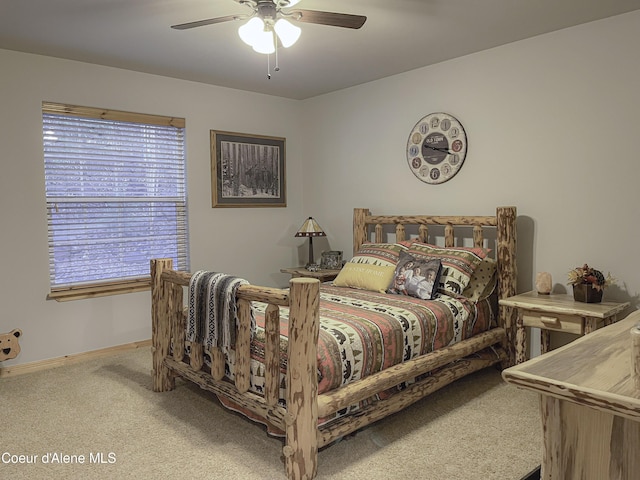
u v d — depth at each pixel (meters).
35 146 3.61
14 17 2.84
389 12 2.87
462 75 3.83
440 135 4.01
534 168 3.47
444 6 2.79
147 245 4.31
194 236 4.54
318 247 5.29
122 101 4.02
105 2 2.64
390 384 2.60
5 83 3.46
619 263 3.10
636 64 2.96
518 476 2.18
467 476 2.19
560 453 1.12
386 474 2.22
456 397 3.10
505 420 2.76
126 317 4.16
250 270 4.98
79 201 3.89
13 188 3.54
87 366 3.74
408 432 2.62
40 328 3.70
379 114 4.50
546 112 3.38
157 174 4.33
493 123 3.68
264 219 5.07
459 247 3.74
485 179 3.76
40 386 3.31
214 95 4.60
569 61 3.24
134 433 2.62
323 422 2.33
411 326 2.86
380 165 4.54
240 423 2.75
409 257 3.59
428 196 4.16
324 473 2.23
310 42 3.38
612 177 3.10
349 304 3.16
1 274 3.51
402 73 4.26
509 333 3.51
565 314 2.91
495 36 3.36
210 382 2.71
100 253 4.04
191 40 3.27
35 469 2.26
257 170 4.97
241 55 3.63
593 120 3.16
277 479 2.19
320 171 5.16
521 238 3.58
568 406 1.11
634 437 1.04
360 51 3.61
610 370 1.11
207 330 2.62
